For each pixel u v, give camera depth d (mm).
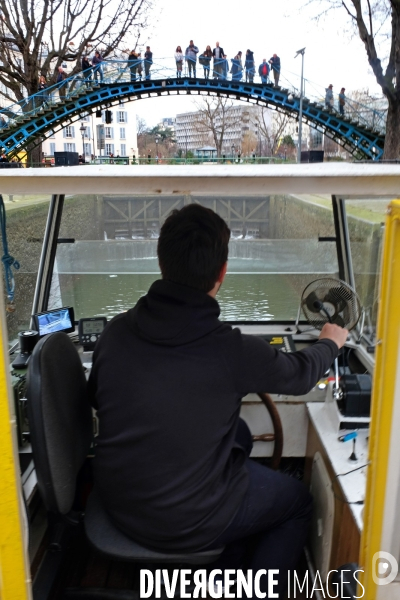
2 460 996
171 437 1232
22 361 1901
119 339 1318
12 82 18031
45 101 18469
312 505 1644
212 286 1289
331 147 23016
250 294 2473
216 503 1288
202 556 1319
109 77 20922
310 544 1834
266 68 21391
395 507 1028
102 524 1417
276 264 2439
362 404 1660
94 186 952
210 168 1015
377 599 1093
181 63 21438
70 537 1688
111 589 1598
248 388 1279
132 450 1266
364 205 2154
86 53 18953
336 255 2439
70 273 2473
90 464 1897
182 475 1241
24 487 1532
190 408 1230
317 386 2000
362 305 2246
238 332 1284
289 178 922
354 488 1398
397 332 939
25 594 1083
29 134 19547
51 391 1381
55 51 17984
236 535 1371
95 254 2447
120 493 1305
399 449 993
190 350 1244
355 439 1642
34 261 2350
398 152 14117
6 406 970
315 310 2008
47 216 2275
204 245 1234
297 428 2129
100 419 1344
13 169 1009
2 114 19531
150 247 2463
